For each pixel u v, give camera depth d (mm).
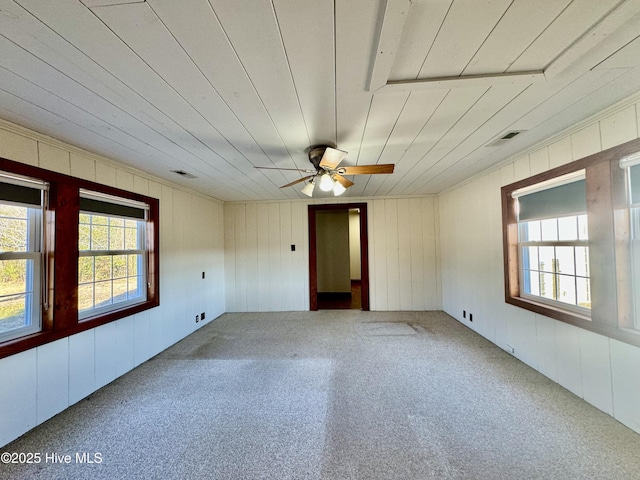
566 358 2396
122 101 1689
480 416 2066
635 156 1806
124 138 2252
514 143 2553
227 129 2125
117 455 1749
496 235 3365
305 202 5430
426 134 2309
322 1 1024
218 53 1280
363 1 1031
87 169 2555
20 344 1947
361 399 2326
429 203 5289
